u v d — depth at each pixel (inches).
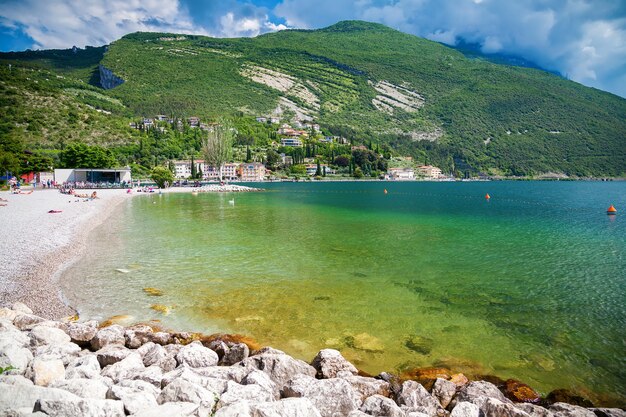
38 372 340.8
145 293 673.0
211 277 776.9
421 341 517.3
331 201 2896.2
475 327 564.1
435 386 393.4
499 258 979.3
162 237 1202.0
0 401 276.7
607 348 505.7
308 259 942.4
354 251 1042.1
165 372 399.2
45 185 3344.0
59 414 272.2
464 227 1542.8
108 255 942.4
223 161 5113.2
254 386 343.0
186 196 3154.5
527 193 4483.3
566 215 2064.5
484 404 346.9
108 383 352.5
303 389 359.9
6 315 508.1
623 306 649.6
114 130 6840.6
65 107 6889.8
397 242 1182.3
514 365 462.6
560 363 469.1
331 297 675.4
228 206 2322.8
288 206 2405.3
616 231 1462.8
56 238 1072.2
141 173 5767.7
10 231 1122.0
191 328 538.3
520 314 614.2
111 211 1904.5
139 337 483.8
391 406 335.0
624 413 356.2
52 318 557.6
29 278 713.6
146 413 285.6
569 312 624.1
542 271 860.0
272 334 526.6
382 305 642.8
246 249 1043.3
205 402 314.7
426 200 3179.1
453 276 815.7
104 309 597.3
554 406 369.4
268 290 705.6
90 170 3614.7
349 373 410.9
